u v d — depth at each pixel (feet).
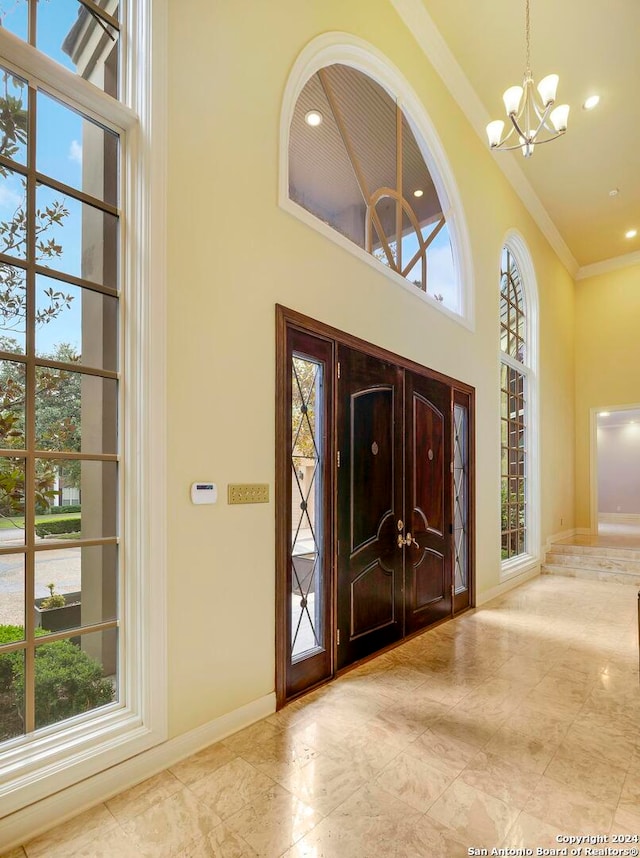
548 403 22.20
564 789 5.90
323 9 9.47
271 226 8.05
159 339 6.31
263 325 7.84
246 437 7.47
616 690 8.75
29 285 5.60
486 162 16.55
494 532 16.01
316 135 10.03
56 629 5.69
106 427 6.30
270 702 7.69
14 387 5.46
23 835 4.92
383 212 11.75
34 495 5.57
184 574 6.54
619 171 18.49
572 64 13.75
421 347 12.30
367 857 4.82
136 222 6.34
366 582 10.09
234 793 5.74
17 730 5.33
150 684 6.08
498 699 8.34
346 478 9.57
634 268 25.12
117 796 5.65
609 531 27.35
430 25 12.55
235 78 7.54
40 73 5.63
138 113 6.40
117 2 6.69
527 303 21.08
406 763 6.40
